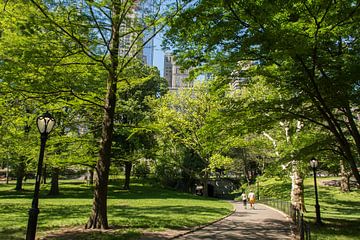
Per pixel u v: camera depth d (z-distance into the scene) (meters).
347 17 10.49
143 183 56.75
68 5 12.72
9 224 15.06
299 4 10.59
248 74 13.03
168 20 12.77
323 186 44.50
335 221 20.50
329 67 12.02
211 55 12.27
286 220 19.77
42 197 33.72
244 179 60.81
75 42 13.43
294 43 10.38
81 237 12.01
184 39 11.87
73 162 16.39
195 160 46.81
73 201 29.09
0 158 31.44
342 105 12.57
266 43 10.40
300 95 13.27
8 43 12.20
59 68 13.64
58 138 16.88
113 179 59.12
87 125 23.25
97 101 15.66
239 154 51.53
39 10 12.38
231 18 10.84
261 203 36.50
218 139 15.62
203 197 41.69
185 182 55.47
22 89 13.20
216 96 15.55
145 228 14.71
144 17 14.35
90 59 14.07
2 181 67.44
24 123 17.30
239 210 27.08
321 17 10.95
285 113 13.79
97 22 13.38
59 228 14.02
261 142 29.02
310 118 14.66
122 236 12.38
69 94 13.98
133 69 16.05
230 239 13.25
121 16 13.78
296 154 15.80
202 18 10.68
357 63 12.03
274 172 19.75
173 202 30.88
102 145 14.77
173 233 13.90
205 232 14.91
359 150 14.03
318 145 14.91
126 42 15.52
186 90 41.50
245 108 13.68
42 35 12.23
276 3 9.92
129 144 38.75
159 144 43.41
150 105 43.12
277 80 13.08
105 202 14.39
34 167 29.94
